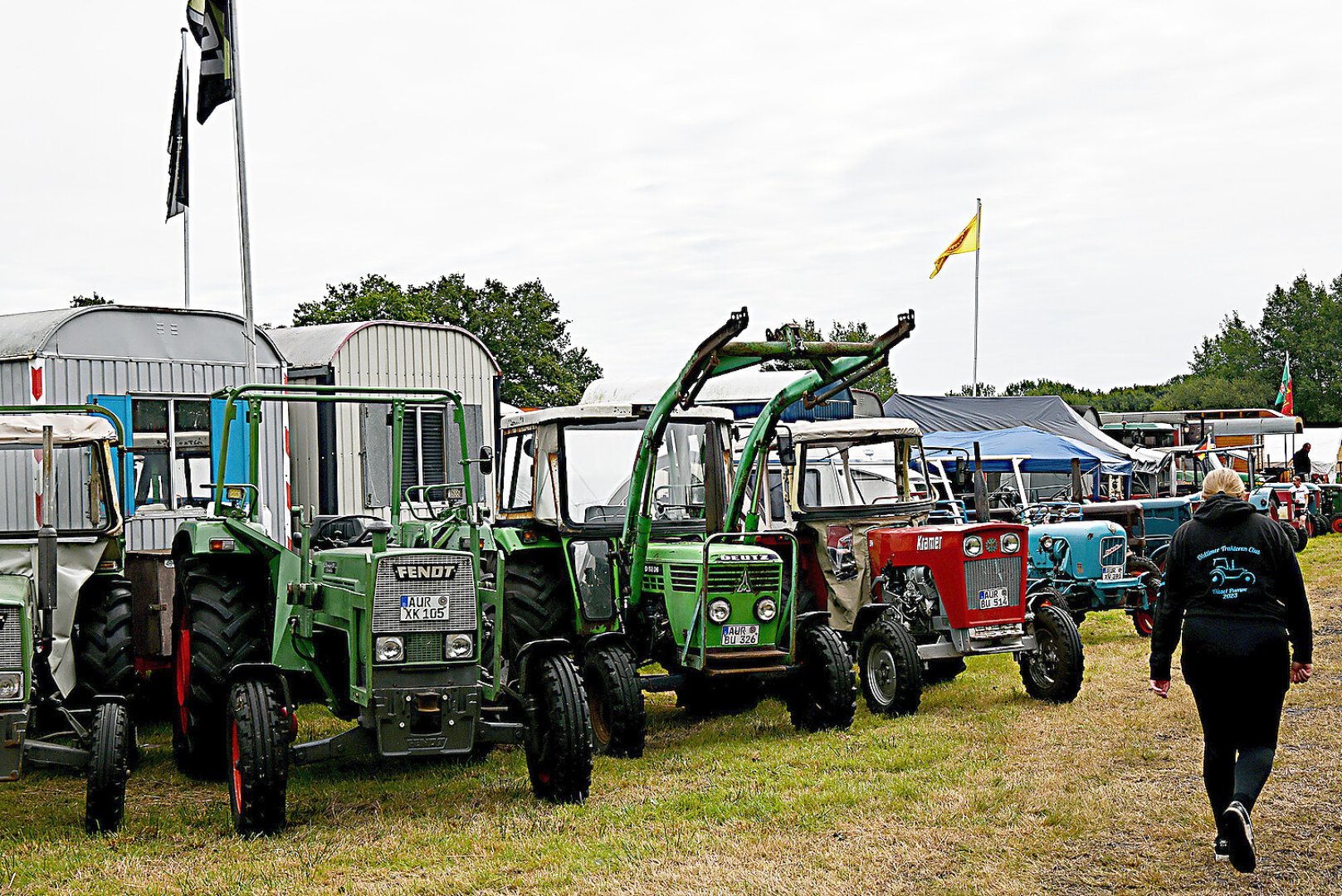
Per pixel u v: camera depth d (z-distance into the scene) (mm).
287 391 6766
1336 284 82625
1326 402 79125
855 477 9516
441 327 14953
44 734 6449
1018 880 4871
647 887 4914
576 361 36500
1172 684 9094
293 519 7012
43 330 10320
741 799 6160
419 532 6352
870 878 4953
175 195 14883
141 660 8242
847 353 7590
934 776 6535
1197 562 5055
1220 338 88312
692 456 8367
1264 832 5332
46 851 5531
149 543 10805
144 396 10922
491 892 4930
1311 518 24703
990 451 18000
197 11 12719
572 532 7793
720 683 7629
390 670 5773
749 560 7516
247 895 4934
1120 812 5707
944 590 8547
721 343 7000
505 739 6098
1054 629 8555
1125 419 32000
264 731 5719
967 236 28516
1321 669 9180
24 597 5789
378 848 5512
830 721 7801
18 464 7465
